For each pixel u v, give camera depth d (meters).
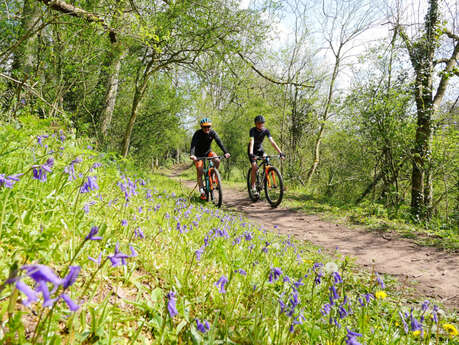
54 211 2.29
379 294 2.86
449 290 3.89
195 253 2.35
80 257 1.95
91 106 11.80
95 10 7.75
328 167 18.88
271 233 5.92
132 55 12.77
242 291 2.35
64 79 7.86
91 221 2.49
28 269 0.70
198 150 8.57
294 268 3.65
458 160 10.00
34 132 2.79
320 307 2.39
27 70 6.86
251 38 13.02
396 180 11.21
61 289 1.22
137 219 3.25
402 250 5.59
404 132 10.46
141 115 17.70
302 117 18.81
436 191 12.50
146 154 19.73
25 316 1.39
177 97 17.94
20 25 6.87
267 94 20.94
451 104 11.28
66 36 7.53
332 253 5.31
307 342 2.07
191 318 1.88
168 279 2.31
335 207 9.82
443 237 6.27
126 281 2.02
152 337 1.67
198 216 4.20
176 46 12.94
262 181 9.84
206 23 11.95
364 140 11.89
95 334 1.45
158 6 11.35
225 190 14.25
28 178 2.37
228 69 13.98
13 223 1.91
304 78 18.83
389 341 2.27
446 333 2.66
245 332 1.92
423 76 10.41
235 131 23.50
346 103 11.92
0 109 4.68
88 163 3.87
